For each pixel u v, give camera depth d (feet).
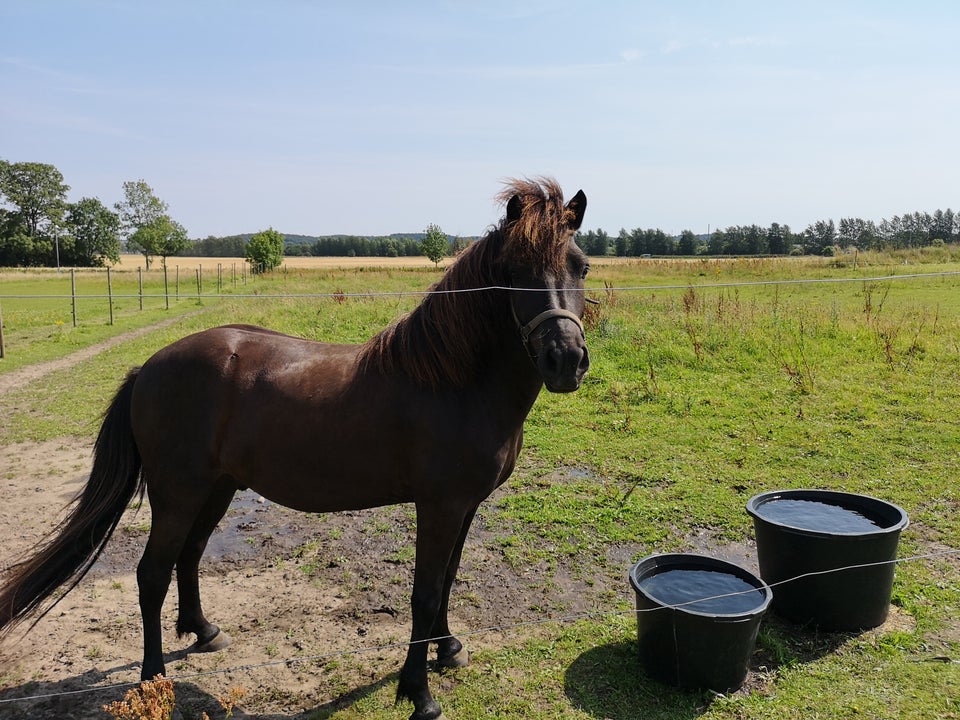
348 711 9.90
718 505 17.12
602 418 24.67
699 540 15.48
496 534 15.93
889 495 17.28
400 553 15.35
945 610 12.09
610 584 13.64
